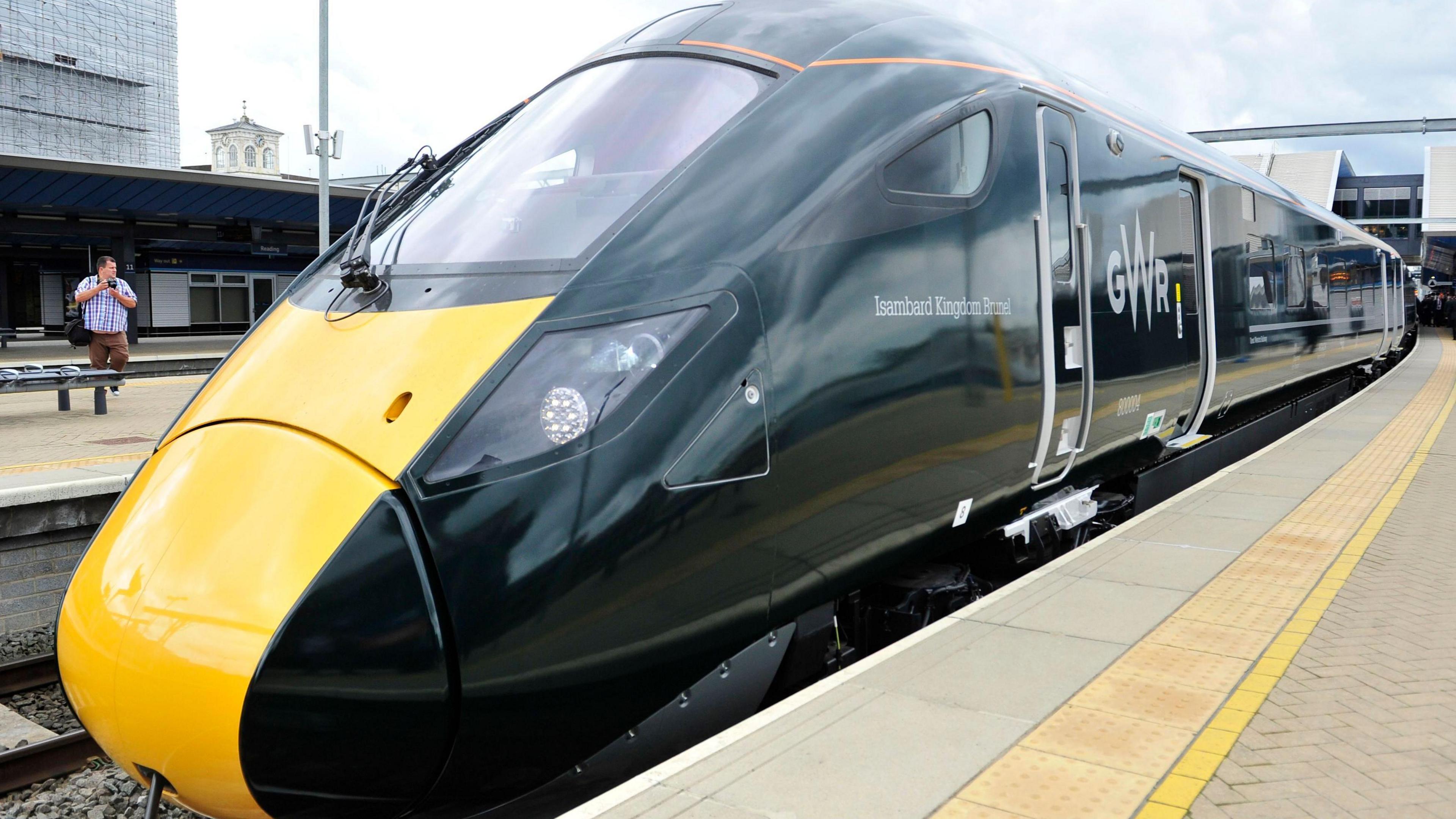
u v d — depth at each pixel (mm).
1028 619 3680
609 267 2922
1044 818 2285
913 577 4254
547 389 2719
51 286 31125
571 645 2686
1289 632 3631
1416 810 2414
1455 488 6422
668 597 2855
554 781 2850
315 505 2541
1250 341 7758
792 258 3197
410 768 2559
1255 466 7230
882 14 4113
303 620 2418
